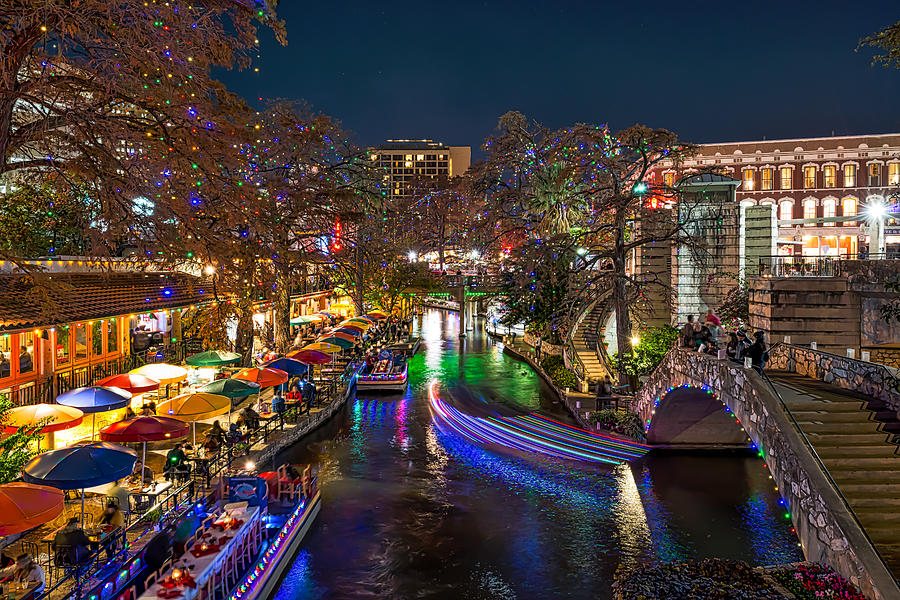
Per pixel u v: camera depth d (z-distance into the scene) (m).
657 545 18.27
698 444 26.69
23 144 13.88
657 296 42.50
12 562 12.70
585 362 41.22
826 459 14.02
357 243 37.12
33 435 16.59
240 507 16.23
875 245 36.25
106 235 14.83
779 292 26.27
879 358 25.70
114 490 16.84
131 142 14.46
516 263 40.22
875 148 62.31
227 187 15.77
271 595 15.55
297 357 32.03
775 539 18.67
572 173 35.69
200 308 26.12
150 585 13.41
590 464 25.14
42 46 12.68
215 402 20.86
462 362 52.72
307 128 31.84
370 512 20.36
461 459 25.75
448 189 85.81
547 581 16.27
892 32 17.23
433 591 15.79
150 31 12.80
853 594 11.43
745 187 64.75
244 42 14.55
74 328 25.25
